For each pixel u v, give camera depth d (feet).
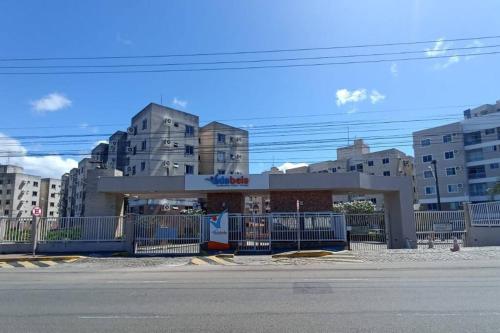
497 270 41.52
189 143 203.10
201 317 22.47
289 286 32.83
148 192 90.38
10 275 45.34
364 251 68.59
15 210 336.08
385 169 253.85
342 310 23.57
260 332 19.30
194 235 73.82
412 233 88.43
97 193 90.84
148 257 66.64
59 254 71.82
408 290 29.94
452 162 221.66
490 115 213.66
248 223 76.23
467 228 80.12
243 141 227.61
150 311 24.31
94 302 27.45
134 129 199.11
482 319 21.11
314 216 78.89
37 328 20.81
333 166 281.13
